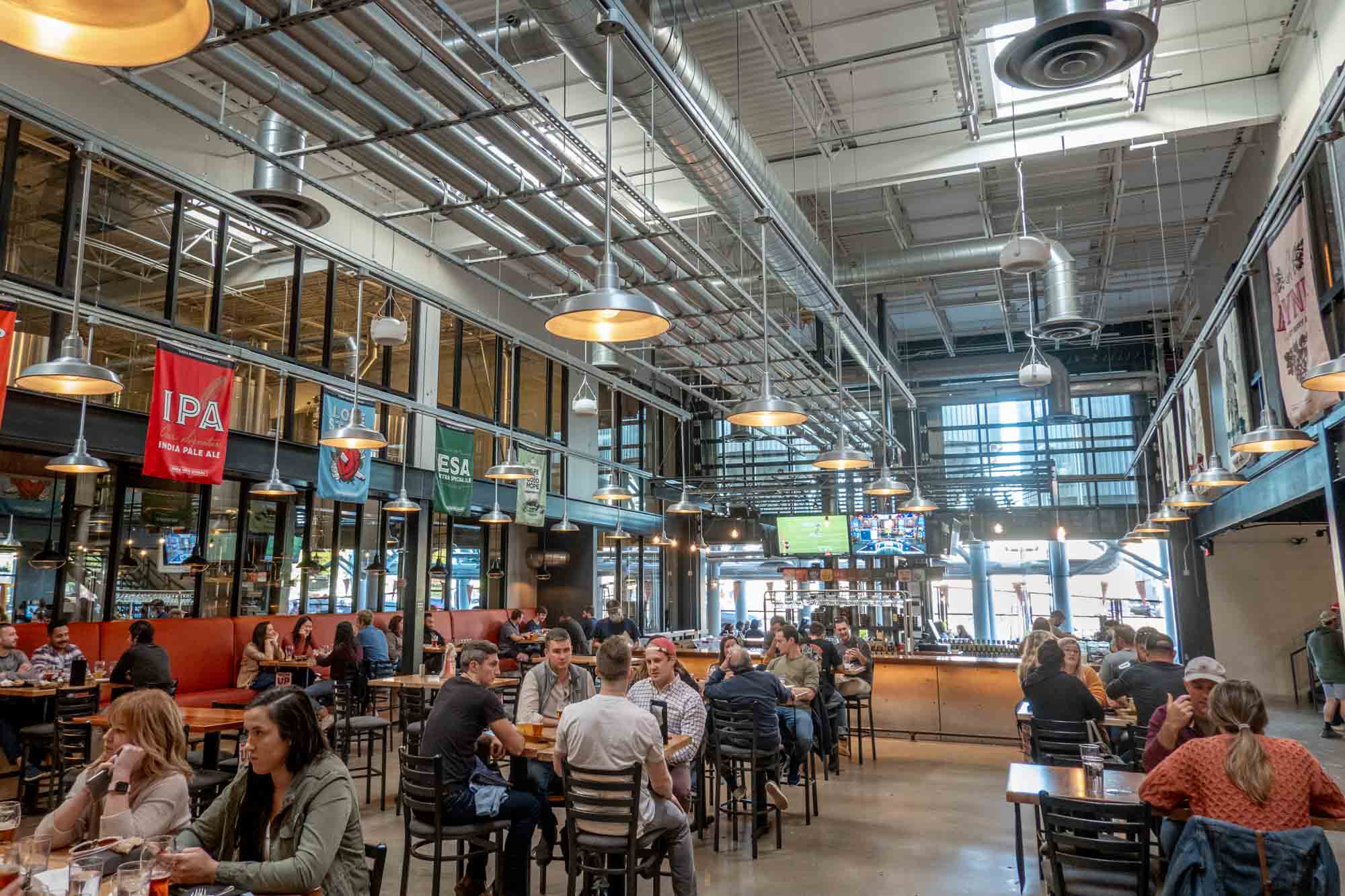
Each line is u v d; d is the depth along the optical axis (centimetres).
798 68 818
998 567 2645
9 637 729
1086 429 2144
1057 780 411
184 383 809
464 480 1296
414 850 423
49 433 839
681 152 702
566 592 1812
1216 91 927
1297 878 282
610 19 399
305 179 602
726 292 1155
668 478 1934
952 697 970
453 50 680
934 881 491
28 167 841
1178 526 1600
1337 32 741
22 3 189
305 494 1205
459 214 733
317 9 427
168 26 190
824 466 712
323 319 1205
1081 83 512
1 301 616
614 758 390
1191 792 319
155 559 998
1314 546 1520
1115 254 1472
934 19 800
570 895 394
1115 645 796
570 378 1789
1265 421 582
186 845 258
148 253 955
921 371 1803
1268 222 682
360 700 866
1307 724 1142
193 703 909
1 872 201
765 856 541
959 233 1391
